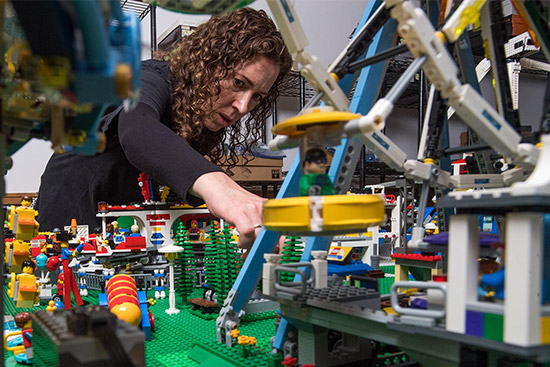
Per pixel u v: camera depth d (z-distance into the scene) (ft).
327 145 1.77
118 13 1.16
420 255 4.18
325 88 2.04
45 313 1.60
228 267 3.69
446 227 3.12
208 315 3.65
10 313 3.84
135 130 3.50
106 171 5.36
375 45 2.72
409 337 1.64
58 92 1.14
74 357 1.20
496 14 2.49
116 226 4.99
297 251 3.15
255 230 2.82
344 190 2.71
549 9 2.17
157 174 3.31
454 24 1.72
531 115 15.06
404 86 1.59
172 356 2.77
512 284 1.25
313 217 1.54
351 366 2.19
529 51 8.07
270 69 4.50
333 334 2.32
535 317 1.22
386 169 11.64
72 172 5.55
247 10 4.48
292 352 2.34
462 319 1.38
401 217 5.29
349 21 12.69
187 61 4.51
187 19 7.25
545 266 1.42
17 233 3.26
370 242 6.42
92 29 0.98
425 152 2.19
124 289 2.66
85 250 4.72
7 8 1.25
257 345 2.79
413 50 1.65
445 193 2.98
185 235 4.42
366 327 1.81
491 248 1.59
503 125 1.71
